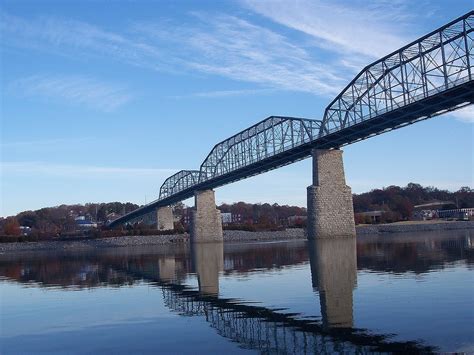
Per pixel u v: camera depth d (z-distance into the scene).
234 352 15.67
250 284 31.81
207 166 138.75
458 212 183.50
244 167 106.94
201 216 130.88
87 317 22.95
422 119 69.94
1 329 21.27
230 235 143.50
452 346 14.66
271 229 154.12
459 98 60.75
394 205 194.50
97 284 36.69
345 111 79.81
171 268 48.59
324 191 84.12
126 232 149.25
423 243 67.81
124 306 25.55
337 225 84.31
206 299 26.55
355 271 35.16
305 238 133.38
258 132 109.25
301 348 15.50
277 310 22.05
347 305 21.95
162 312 23.22
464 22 57.59
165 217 179.88
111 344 17.53
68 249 129.50
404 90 67.62
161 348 16.64
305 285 29.41
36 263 68.69
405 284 27.00
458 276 29.09
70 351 16.91
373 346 15.16
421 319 18.22
